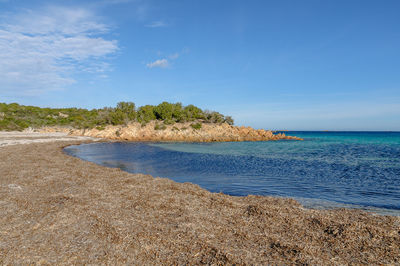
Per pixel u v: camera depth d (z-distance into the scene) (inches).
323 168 1047.0
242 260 270.5
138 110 4192.9
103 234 332.8
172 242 313.9
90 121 4023.1
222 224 385.4
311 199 579.5
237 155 1573.6
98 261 265.9
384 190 665.0
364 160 1331.2
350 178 830.5
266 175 881.5
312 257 281.9
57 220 379.2
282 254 289.6
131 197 520.7
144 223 376.8
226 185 725.9
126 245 303.0
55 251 285.6
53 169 839.7
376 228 368.8
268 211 444.1
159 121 3823.8
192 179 811.4
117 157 1429.6
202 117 4119.1
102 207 446.3
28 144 1868.8
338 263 273.4
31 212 413.1
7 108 4156.0
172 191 581.9
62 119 4352.9
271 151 1867.6
